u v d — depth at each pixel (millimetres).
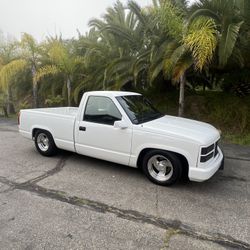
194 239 2990
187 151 4008
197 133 4207
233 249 2830
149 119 4906
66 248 2814
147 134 4344
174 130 4246
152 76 8344
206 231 3143
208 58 6770
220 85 11008
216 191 4215
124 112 4645
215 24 6941
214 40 6516
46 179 4676
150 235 3053
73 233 3074
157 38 8531
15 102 14867
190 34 6609
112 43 11648
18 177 4773
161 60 8141
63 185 4418
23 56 12859
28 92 15086
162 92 11602
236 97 10133
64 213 3514
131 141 4520
